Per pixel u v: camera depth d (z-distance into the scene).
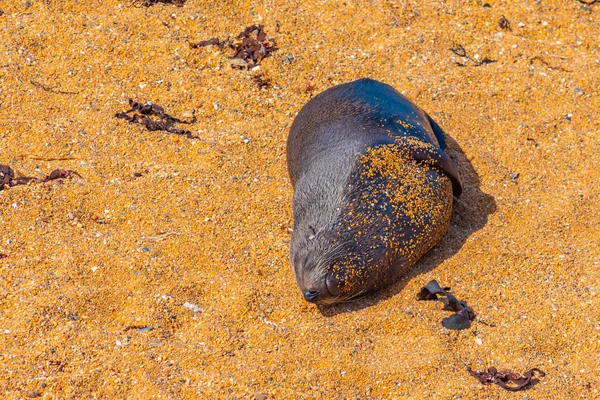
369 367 6.77
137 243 7.94
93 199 8.43
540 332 7.15
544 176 9.22
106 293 7.27
